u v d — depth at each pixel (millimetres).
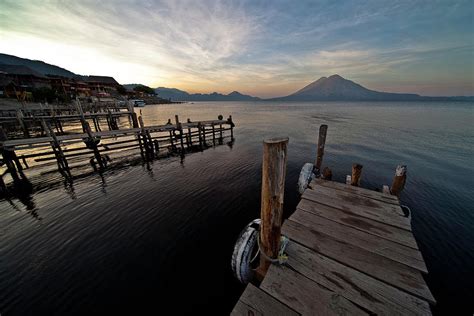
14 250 4992
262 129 26359
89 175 10164
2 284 4062
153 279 4215
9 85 37594
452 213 6680
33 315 3490
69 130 23156
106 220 6266
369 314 2203
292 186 8805
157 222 6188
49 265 4539
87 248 5070
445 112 49750
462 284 4141
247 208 7031
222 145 17297
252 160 12773
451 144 16938
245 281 3502
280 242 3035
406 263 2887
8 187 8734
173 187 8703
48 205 7164
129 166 11648
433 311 3695
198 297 3850
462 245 5215
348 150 15328
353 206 4543
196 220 6316
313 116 42750
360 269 2814
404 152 14688
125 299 3783
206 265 4602
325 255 3111
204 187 8695
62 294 3861
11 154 9445
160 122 30844
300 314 2221
